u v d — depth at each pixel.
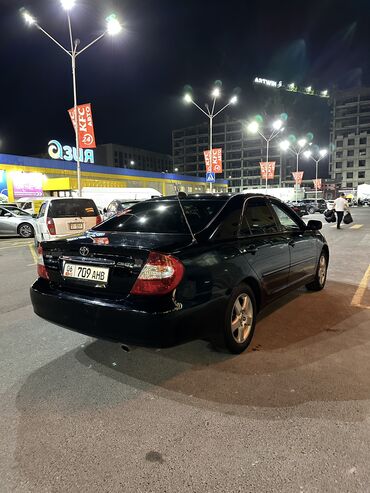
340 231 15.60
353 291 5.58
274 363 3.22
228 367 3.15
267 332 3.93
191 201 3.90
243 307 3.41
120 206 14.66
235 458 2.07
